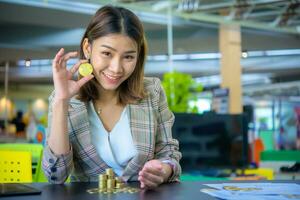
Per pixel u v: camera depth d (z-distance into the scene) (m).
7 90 6.68
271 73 10.41
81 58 1.39
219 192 1.06
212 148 3.28
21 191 1.02
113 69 1.29
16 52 6.20
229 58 5.24
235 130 3.36
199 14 5.16
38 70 6.04
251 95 11.45
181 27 5.82
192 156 3.21
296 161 3.91
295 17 5.14
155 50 5.98
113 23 1.27
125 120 1.45
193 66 7.64
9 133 6.52
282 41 6.74
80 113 1.39
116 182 1.15
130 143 1.43
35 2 5.23
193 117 3.25
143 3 4.70
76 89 1.28
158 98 1.54
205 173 3.16
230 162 3.31
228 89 4.77
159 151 1.50
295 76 10.88
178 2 4.78
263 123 8.66
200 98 3.99
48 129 1.34
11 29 6.00
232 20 5.19
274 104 9.90
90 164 1.41
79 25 5.03
